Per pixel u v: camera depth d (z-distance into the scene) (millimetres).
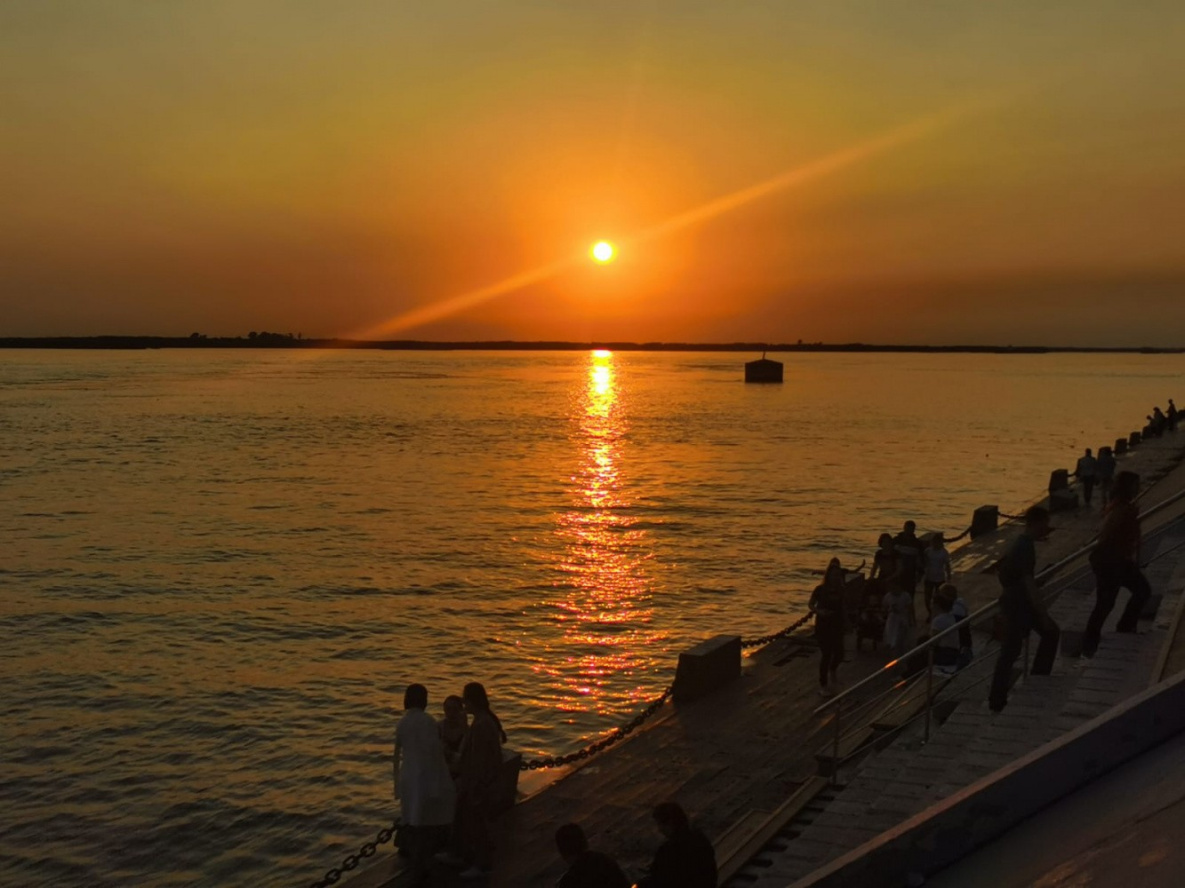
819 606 17312
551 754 19859
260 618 30672
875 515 50562
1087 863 3107
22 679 24797
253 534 45500
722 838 11617
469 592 34031
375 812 17891
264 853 16500
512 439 94250
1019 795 3707
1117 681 10070
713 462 75312
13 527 47188
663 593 33719
